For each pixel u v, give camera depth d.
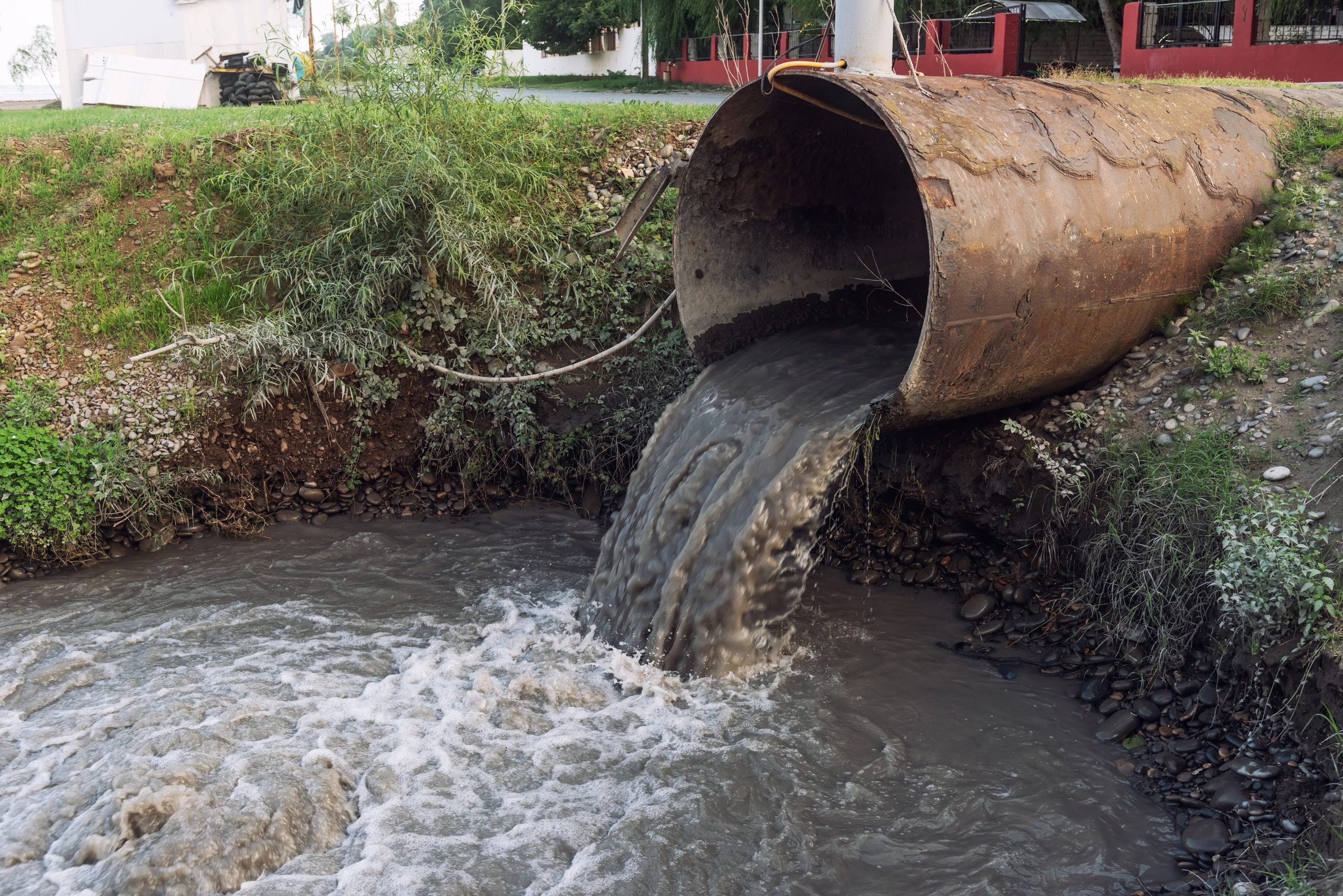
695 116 10.67
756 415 6.40
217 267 9.12
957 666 6.05
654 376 8.70
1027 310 5.72
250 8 17.88
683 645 5.97
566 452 8.84
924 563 7.08
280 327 8.35
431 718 5.64
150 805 4.73
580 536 8.31
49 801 4.87
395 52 9.20
